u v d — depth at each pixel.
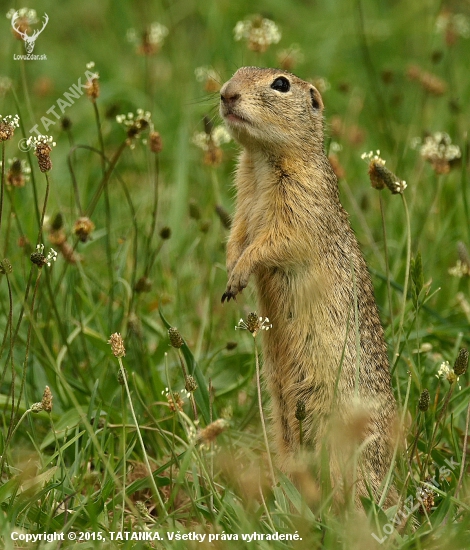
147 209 15.39
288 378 10.52
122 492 8.80
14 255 13.52
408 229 10.49
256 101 10.70
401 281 13.23
